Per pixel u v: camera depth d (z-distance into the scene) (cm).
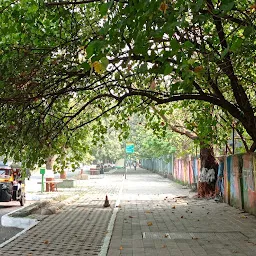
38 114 857
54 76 827
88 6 904
